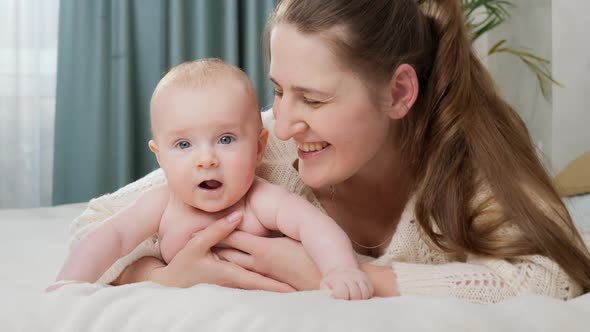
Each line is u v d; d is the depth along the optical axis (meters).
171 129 1.06
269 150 1.26
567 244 1.02
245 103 1.09
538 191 1.13
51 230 1.71
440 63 1.19
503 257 0.98
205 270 1.04
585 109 2.61
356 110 1.04
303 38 1.01
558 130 2.66
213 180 1.08
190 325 0.68
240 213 1.08
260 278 1.02
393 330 0.67
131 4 3.19
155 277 1.07
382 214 1.28
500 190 1.07
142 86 3.25
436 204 1.11
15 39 3.04
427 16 1.24
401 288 0.94
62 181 3.11
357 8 1.04
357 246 1.32
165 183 1.22
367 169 1.20
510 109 1.27
